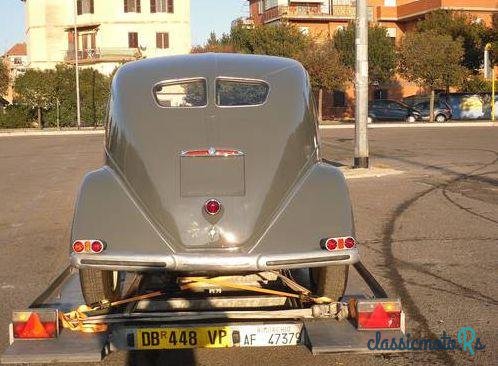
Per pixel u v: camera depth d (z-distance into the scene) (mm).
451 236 8930
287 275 5277
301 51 45625
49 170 18438
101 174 4645
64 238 9445
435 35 41656
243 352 4875
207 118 4691
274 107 4789
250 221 4379
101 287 4766
